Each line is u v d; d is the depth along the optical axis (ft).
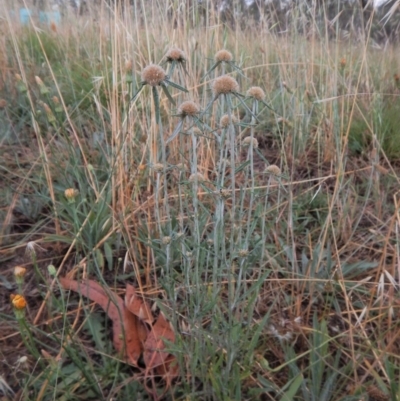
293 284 5.34
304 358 4.54
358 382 4.09
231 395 3.90
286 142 7.96
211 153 6.48
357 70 9.51
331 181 7.68
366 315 4.67
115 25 6.34
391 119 8.60
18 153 7.95
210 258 4.92
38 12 12.35
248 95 4.07
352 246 6.19
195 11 7.57
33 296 5.24
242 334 4.33
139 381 4.17
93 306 4.97
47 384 3.90
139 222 5.94
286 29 9.11
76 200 6.42
